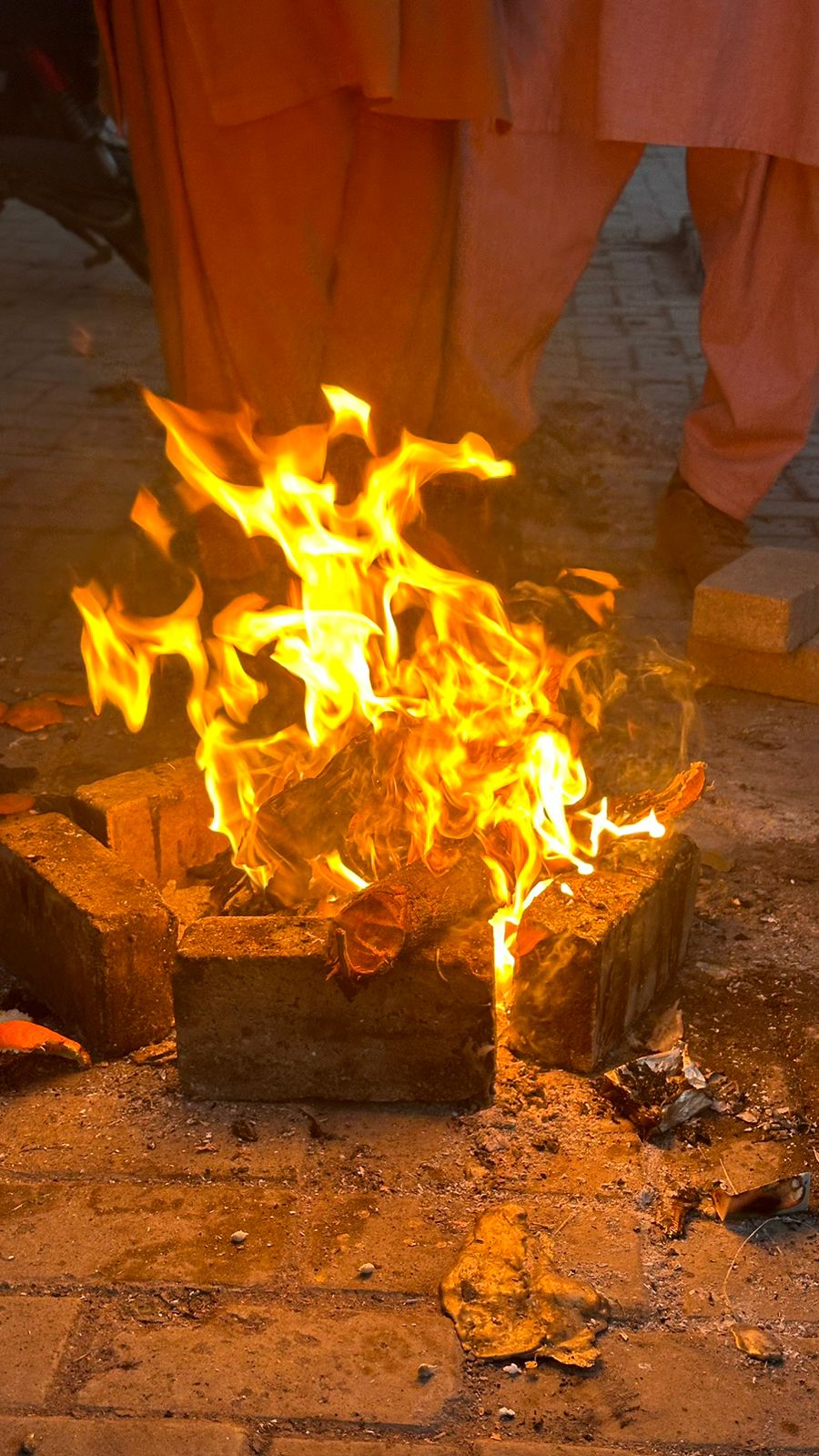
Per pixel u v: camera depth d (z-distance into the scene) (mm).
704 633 2516
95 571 2779
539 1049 1977
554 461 3301
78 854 2033
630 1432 1700
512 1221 1827
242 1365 1737
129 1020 1984
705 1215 1851
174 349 2525
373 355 2510
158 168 2447
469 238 2445
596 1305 1771
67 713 2473
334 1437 1696
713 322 2664
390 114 2389
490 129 2420
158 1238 1826
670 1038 1996
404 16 2314
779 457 2725
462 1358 1743
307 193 2426
